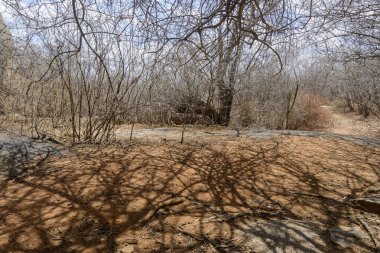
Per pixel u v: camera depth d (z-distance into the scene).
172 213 2.77
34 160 4.08
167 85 6.48
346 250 2.26
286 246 2.28
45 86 5.50
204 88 7.12
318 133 6.40
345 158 4.62
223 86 7.63
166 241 2.33
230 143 5.28
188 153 4.57
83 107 5.77
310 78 18.33
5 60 5.73
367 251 2.26
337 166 4.22
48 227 2.47
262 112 11.05
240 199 3.08
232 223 2.61
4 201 2.90
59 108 5.79
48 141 4.98
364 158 4.66
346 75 12.36
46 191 3.13
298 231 2.49
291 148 5.05
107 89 5.27
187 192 3.20
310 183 3.57
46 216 2.64
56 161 4.08
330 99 31.36
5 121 6.03
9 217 2.61
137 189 3.22
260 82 8.79
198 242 2.32
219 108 8.98
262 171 3.89
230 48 2.92
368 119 19.52
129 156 4.33
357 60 6.66
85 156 4.31
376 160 4.59
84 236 2.38
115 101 5.12
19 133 5.34
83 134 5.31
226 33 2.71
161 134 6.14
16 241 2.29
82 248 2.23
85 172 3.67
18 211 2.71
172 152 4.59
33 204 2.85
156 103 6.26
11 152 4.29
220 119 9.04
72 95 5.30
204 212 2.80
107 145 4.96
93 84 5.20
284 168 4.04
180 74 5.23
